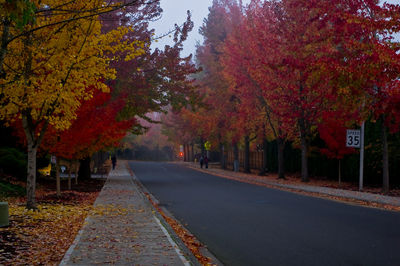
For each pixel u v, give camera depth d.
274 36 29.53
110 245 8.41
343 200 18.56
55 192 21.03
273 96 29.56
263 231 11.01
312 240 9.74
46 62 11.75
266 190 23.98
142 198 18.11
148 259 7.30
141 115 29.42
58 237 9.54
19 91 11.99
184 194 21.88
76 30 12.24
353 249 8.75
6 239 8.95
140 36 25.61
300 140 32.34
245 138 45.28
